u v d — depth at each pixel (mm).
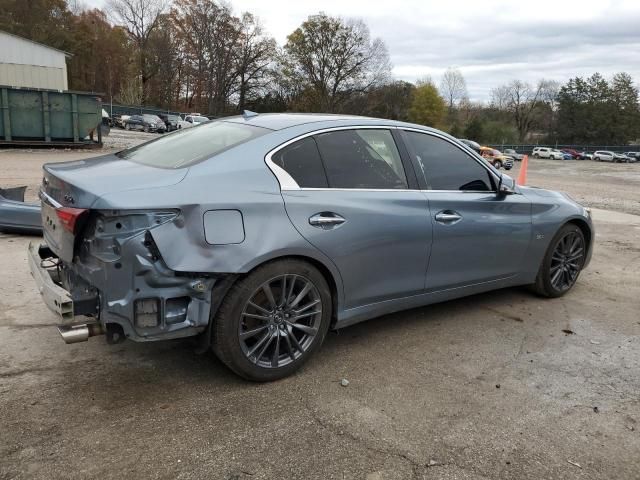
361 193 3447
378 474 2430
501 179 4320
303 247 3104
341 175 3418
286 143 3260
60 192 2920
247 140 3211
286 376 3271
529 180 26047
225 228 2844
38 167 13336
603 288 5414
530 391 3248
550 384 3348
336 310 3432
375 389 3186
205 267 2775
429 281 3875
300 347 3271
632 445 2744
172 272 2729
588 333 4203
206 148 3240
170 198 2723
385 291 3629
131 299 2686
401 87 83500
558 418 2963
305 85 71688
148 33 74938
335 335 3967
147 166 3143
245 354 3055
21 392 2969
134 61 74312
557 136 95000
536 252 4621
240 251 2873
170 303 2797
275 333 3150
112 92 74750
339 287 3375
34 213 6281
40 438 2570
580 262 5121
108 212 2643
